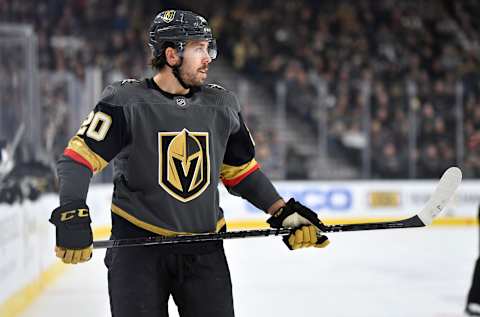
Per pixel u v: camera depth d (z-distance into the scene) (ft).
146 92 14.20
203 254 14.32
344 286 40.34
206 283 14.26
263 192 15.33
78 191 13.46
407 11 92.22
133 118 13.98
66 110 50.85
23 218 33.47
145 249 14.11
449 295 37.63
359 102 72.38
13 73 36.47
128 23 82.07
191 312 14.29
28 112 38.99
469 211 69.92
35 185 37.60
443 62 87.76
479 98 70.64
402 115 71.05
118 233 14.34
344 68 85.20
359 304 35.24
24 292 33.27
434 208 14.90
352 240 61.11
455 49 89.66
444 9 92.43
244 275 44.11
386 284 40.93
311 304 35.19
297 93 73.15
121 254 14.24
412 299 36.47
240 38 87.04
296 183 69.10
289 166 70.90
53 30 74.74
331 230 14.87
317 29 89.10
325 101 70.64
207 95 14.67
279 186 68.90
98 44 78.13
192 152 14.24
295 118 72.90
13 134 34.99
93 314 32.48
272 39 87.15
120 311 13.98
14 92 36.47
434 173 70.49
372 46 88.07
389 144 70.38
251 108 72.59
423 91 71.97
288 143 72.23
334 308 34.24
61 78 50.85
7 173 30.32
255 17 88.89
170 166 14.14
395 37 89.45
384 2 92.17
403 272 45.11
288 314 32.94
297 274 44.52
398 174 70.33
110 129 13.84
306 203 69.15
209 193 14.43
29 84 38.88
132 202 14.23
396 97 71.77
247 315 32.65
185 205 14.21
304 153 72.02
